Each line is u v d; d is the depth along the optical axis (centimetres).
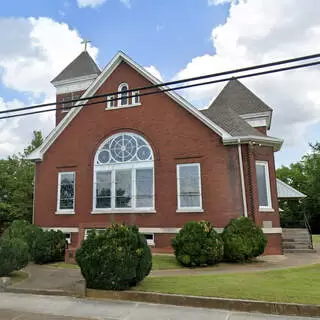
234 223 1323
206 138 1612
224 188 1536
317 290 773
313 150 4109
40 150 1941
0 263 1016
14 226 1539
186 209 1579
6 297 834
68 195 1842
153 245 1602
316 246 2012
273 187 1577
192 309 702
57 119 2702
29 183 2650
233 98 2594
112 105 1847
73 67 2814
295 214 4456
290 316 646
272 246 1496
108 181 1764
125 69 1861
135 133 1758
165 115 1712
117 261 804
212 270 1134
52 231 1445
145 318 645
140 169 1714
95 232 899
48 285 932
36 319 649
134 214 1669
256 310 676
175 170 1639
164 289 805
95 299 796
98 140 1828
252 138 1524
